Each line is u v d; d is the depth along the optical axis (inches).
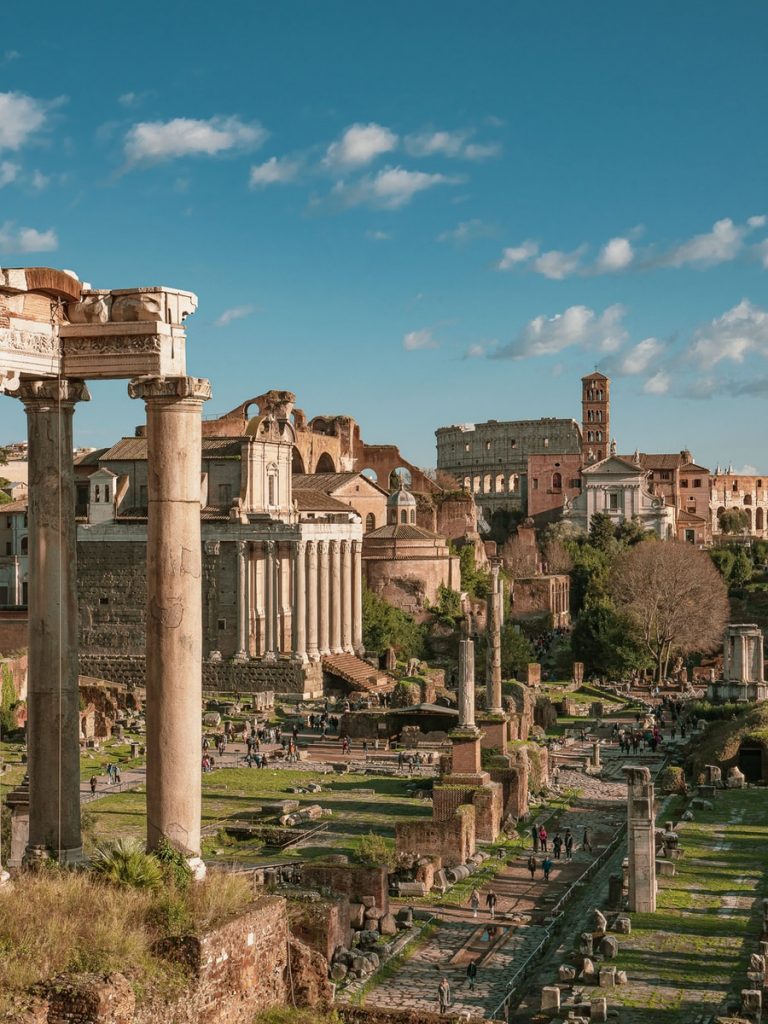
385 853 2743.6
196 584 982.4
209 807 3538.4
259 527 5743.1
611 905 2416.3
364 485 7829.7
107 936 843.4
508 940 2319.1
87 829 1833.2
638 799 2295.8
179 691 970.7
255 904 959.6
